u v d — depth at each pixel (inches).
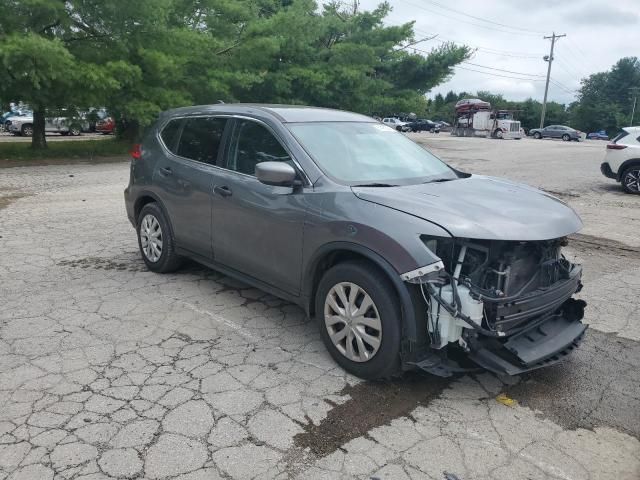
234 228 181.3
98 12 687.1
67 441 118.9
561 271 154.2
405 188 156.9
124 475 109.0
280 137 172.7
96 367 151.2
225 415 129.9
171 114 227.8
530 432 126.9
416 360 135.3
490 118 1952.5
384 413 132.8
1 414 128.0
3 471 109.2
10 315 185.0
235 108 197.0
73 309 191.3
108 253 262.1
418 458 116.6
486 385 147.6
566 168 717.3
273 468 112.3
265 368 152.9
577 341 150.6
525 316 135.5
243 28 927.7
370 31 1184.2
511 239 129.6
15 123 1190.9
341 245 145.3
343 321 148.3
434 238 133.4
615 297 217.8
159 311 191.3
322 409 133.6
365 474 111.2
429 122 2564.0
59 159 728.3
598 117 3523.6
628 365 160.4
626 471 114.1
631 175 484.4
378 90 1213.7
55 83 669.9
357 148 178.1
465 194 155.1
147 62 722.2
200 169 197.8
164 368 151.6
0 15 629.0
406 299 132.3
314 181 159.2
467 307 128.0
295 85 1068.5
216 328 178.7
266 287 176.6
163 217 219.1
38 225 320.5
